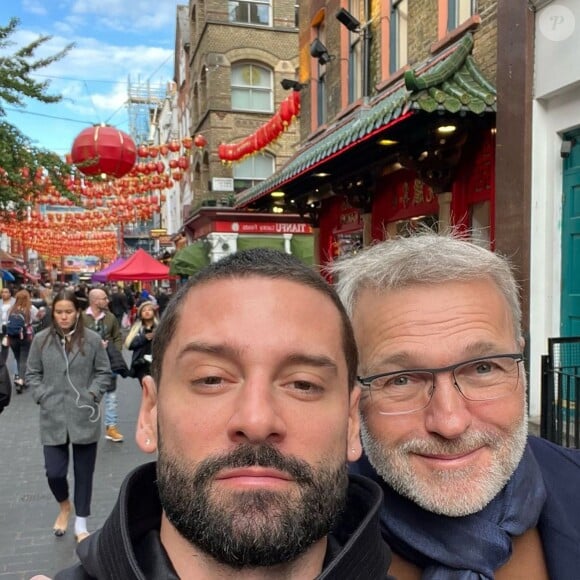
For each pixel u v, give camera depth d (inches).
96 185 409.4
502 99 204.4
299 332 38.2
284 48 743.1
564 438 162.7
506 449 51.4
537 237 197.6
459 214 243.3
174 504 36.5
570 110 187.6
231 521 34.6
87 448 150.0
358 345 55.6
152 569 38.2
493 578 49.1
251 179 732.7
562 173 196.2
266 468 35.7
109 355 223.6
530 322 195.8
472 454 51.1
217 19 717.9
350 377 42.9
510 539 51.7
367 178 319.3
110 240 1205.1
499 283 54.5
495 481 50.5
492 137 223.8
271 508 35.1
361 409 54.9
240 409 35.9
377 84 330.0
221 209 667.4
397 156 241.6
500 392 51.6
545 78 190.7
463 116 197.6
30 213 622.5
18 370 360.2
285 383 38.0
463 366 50.5
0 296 433.4
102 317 268.5
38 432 261.4
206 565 36.3
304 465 36.4
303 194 385.1
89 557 40.2
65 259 2524.6
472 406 50.8
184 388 38.1
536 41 194.2
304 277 40.8
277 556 34.9
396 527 52.7
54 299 149.3
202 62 754.8
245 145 420.8
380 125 202.2
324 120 420.2
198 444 36.6
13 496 180.7
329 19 400.8
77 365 147.2
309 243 688.4
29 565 136.3
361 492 43.4
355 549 37.4
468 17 243.0
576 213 191.2
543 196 197.9
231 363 37.5
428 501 50.7
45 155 314.2
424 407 51.5
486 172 229.9
